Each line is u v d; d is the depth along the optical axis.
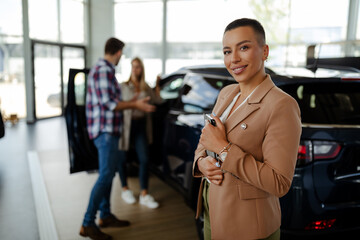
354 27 7.36
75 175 3.81
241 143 0.96
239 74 0.96
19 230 2.48
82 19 9.62
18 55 7.68
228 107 1.08
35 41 7.70
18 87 7.81
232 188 0.98
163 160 2.93
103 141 2.29
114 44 2.33
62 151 4.96
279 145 0.88
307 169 1.65
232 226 0.99
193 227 2.54
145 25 9.54
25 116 7.92
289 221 1.66
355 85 1.93
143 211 2.84
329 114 1.82
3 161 4.35
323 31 7.68
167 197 3.17
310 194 1.65
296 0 7.80
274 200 1.02
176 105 2.88
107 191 2.36
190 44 9.23
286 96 0.92
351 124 1.79
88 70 2.62
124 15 9.65
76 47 9.38
